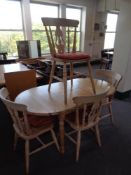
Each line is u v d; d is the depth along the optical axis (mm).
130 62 3102
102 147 1905
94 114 1646
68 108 1477
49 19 1684
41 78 2404
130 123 2422
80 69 5781
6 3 4402
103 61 5215
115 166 1642
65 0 5258
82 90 1909
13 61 3742
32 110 1427
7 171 1571
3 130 2186
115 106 2963
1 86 2068
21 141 1969
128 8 2811
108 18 6918
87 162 1684
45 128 1563
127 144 1968
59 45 1842
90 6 6031
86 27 6227
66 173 1552
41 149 1732
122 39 3029
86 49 6598
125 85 3209
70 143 1954
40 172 1558
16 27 4797
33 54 4004
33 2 4859
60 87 2014
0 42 4648
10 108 1382
